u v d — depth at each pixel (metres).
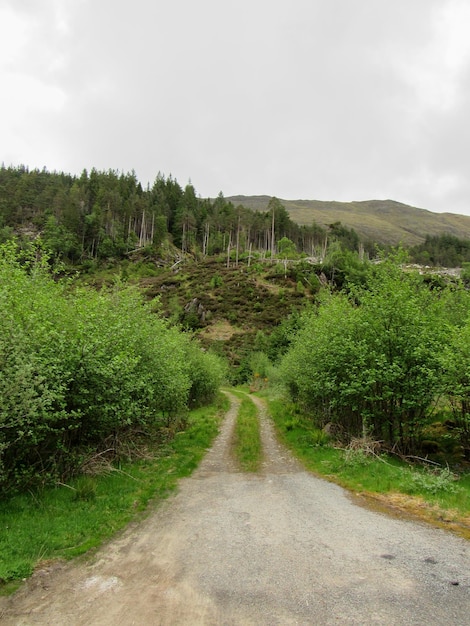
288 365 24.19
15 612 4.73
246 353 61.50
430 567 5.74
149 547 6.68
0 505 8.12
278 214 133.38
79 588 5.31
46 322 9.55
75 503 8.66
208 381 29.72
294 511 8.50
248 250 122.50
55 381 9.22
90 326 10.38
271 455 15.02
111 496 9.31
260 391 46.16
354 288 17.14
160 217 128.38
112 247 110.94
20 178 145.38
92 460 11.46
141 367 13.83
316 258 108.19
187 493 10.07
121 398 11.24
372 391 14.39
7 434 8.47
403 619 4.41
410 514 8.20
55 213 118.19
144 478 11.23
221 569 5.77
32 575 5.69
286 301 79.56
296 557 6.14
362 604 4.73
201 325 74.06
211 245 129.38
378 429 14.84
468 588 5.12
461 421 14.19
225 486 10.76
